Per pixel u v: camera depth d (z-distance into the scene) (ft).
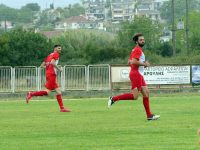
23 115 152.05
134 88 137.90
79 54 445.78
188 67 283.18
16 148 96.53
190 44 583.99
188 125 122.42
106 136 108.27
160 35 641.81
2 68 289.53
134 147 95.81
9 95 276.82
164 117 139.44
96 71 288.92
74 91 288.51
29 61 412.57
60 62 428.97
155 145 97.45
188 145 96.73
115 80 281.13
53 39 514.68
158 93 270.05
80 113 155.22
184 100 207.31
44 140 104.88
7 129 120.78
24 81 290.56
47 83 172.35
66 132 114.62
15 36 416.67
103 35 576.20
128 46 561.43
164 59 385.70
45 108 178.91
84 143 100.58
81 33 542.98
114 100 140.56
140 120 133.80
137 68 137.59
